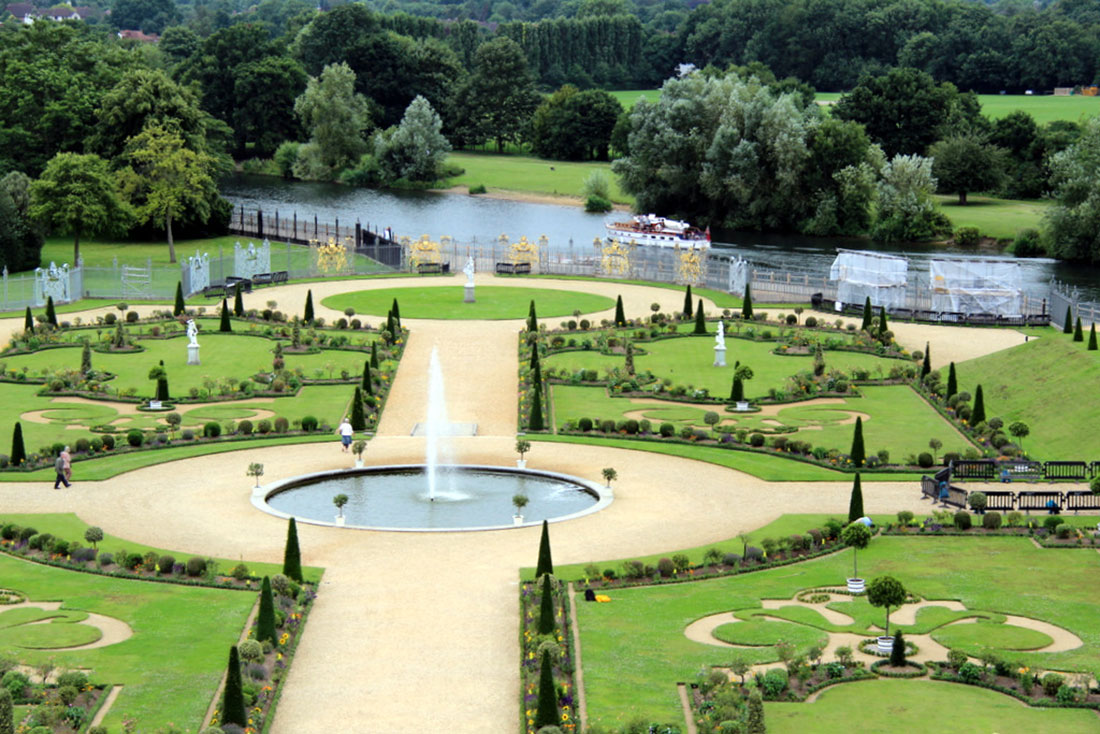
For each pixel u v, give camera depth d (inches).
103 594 3038.9
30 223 7800.2
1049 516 3597.4
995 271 6599.4
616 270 7652.6
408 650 2770.7
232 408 4891.7
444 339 5964.6
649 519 3686.0
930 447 4402.1
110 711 2443.4
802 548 3405.5
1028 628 2893.7
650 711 2458.2
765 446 4466.0
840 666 2652.6
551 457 4325.8
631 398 5123.0
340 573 3221.0
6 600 2989.7
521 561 3321.9
